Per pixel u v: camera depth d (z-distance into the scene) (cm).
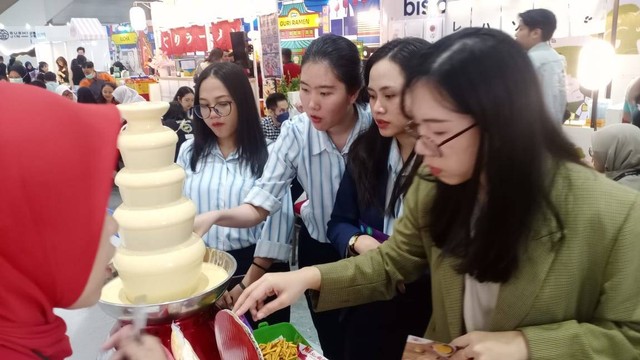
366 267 121
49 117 62
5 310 64
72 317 201
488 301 101
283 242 171
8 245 61
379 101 133
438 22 482
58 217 62
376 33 646
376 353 155
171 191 95
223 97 176
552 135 85
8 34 1598
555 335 87
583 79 333
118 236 106
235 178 182
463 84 77
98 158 66
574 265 87
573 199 86
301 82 161
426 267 124
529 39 356
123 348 87
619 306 86
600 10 369
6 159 58
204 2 655
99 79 811
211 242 178
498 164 79
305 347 124
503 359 87
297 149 176
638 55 361
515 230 84
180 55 818
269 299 126
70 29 1427
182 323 100
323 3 764
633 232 84
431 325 117
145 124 95
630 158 239
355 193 157
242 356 88
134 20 938
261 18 553
